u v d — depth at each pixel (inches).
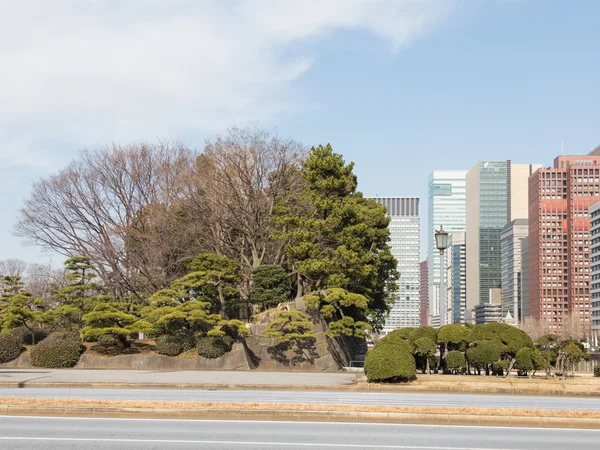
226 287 1790.1
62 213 2062.0
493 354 1224.2
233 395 918.4
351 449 528.4
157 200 2084.2
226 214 1975.9
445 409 714.8
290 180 2027.6
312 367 1678.2
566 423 676.1
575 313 6323.8
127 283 2003.0
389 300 2679.6
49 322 1770.4
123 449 520.4
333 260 1736.0
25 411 719.7
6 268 3454.7
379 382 1122.7
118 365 1540.4
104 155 2103.8
